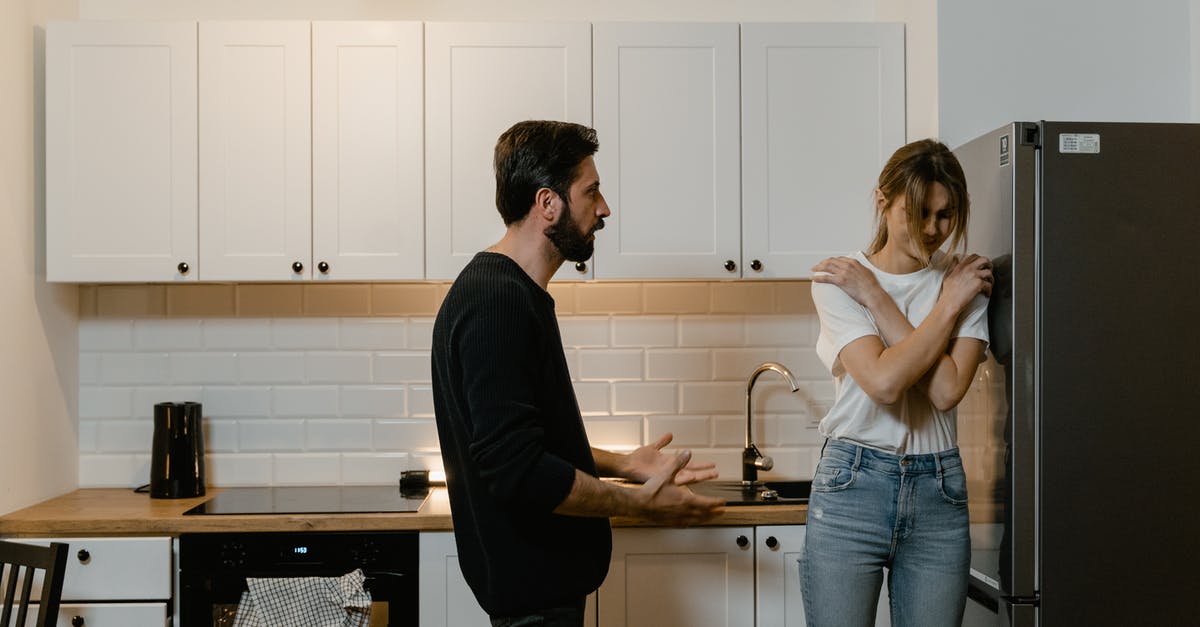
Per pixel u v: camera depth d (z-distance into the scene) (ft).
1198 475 6.75
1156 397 6.75
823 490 6.51
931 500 6.33
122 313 9.77
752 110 8.90
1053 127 6.70
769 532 8.25
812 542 6.54
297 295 9.80
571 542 5.58
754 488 9.29
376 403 9.82
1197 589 6.76
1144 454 6.74
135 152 8.76
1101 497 6.73
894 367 6.02
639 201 8.86
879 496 6.31
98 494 9.36
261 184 8.78
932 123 8.52
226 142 8.77
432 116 8.80
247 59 8.76
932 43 8.49
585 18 9.87
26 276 8.72
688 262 8.87
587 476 5.37
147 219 8.76
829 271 6.49
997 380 7.01
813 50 8.93
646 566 8.22
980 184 7.29
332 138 8.79
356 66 8.79
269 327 9.80
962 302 6.13
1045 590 6.70
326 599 7.82
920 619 6.38
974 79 8.42
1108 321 6.73
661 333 9.86
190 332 9.79
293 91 8.77
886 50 8.98
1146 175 6.73
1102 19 8.55
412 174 8.80
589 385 9.84
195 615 8.00
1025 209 6.72
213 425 9.78
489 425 5.15
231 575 8.00
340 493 9.27
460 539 5.83
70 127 8.73
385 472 9.80
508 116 8.81
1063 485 6.72
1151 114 8.58
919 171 6.24
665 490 5.59
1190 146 6.76
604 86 8.83
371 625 8.16
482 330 5.25
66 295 9.48
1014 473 6.74
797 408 9.89
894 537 6.34
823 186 8.93
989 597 7.13
